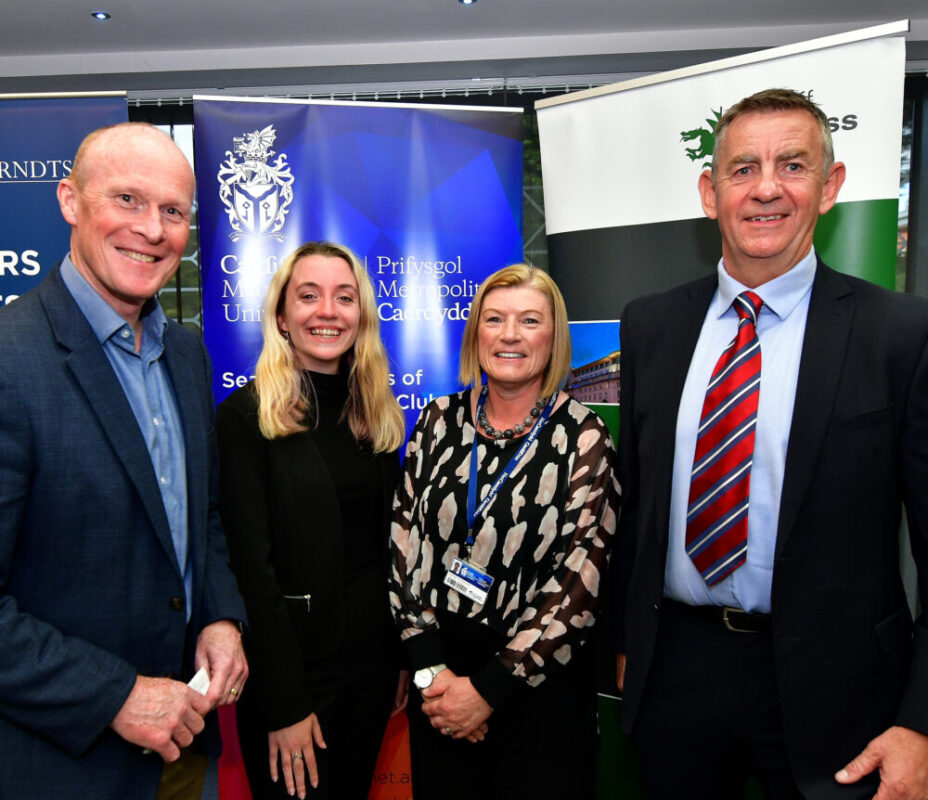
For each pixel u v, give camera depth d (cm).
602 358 218
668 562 132
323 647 152
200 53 318
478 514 149
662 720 134
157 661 120
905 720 112
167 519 120
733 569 122
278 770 150
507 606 146
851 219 189
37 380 106
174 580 120
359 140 229
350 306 162
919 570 120
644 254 211
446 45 317
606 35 313
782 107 122
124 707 108
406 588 157
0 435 102
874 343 116
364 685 159
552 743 145
